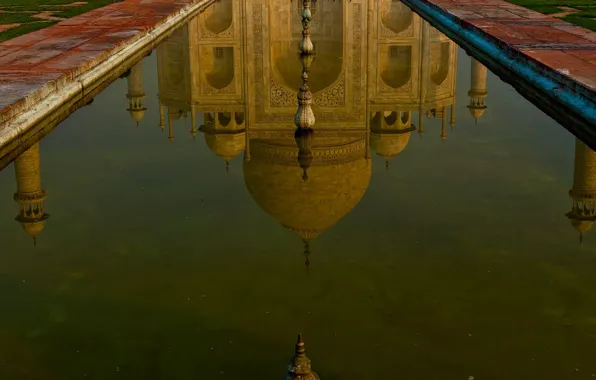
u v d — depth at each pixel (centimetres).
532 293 419
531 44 911
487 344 370
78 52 909
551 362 353
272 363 358
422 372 348
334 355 363
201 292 431
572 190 576
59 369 355
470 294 421
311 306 413
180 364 359
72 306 414
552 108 721
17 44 978
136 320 400
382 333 384
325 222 636
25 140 623
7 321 398
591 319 390
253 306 415
